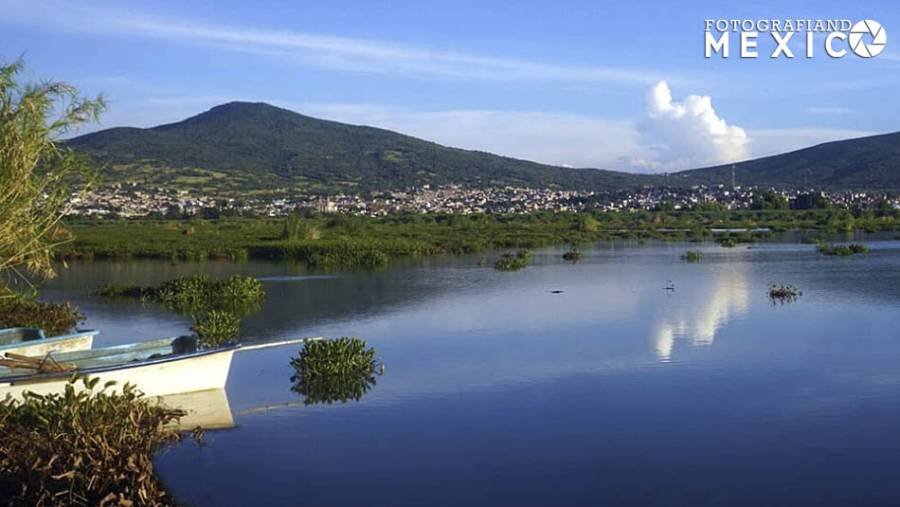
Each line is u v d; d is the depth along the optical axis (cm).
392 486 1032
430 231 7294
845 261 4056
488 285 3175
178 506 973
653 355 1761
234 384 1544
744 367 1634
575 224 8369
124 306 2731
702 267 3838
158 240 5822
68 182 1330
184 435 1223
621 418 1302
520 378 1569
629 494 1002
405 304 2636
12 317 2108
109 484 901
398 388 1502
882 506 959
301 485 1040
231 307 2642
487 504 980
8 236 1247
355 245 4834
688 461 1111
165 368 1352
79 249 5000
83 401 1080
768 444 1173
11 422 1076
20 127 1236
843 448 1153
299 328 2183
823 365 1644
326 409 1369
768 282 3128
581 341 1933
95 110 1293
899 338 1917
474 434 1233
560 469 1088
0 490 905
